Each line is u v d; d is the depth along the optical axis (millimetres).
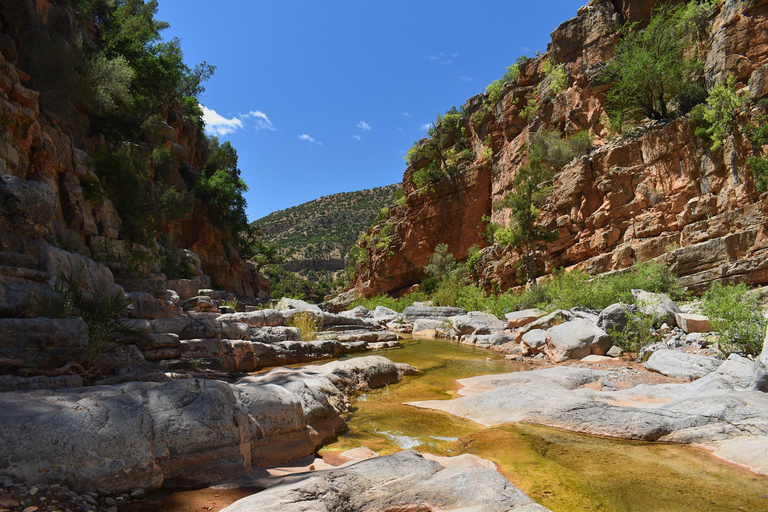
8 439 2625
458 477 3029
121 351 6051
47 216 6516
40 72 14359
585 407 4926
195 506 2834
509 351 11273
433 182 47188
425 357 10516
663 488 3238
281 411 3996
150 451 3086
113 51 23219
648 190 21672
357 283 62062
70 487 2705
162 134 30359
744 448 3811
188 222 37719
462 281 31141
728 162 17578
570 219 26062
